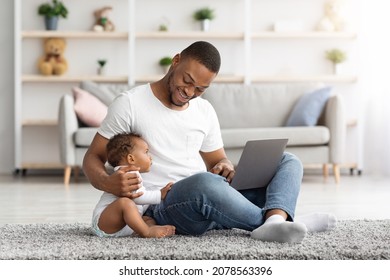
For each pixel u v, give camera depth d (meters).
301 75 7.62
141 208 2.68
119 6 7.71
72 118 6.20
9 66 7.62
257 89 6.94
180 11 7.75
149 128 2.64
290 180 2.69
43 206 4.33
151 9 7.73
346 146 7.78
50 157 7.70
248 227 2.59
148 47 7.75
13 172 7.64
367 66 7.64
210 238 2.59
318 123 6.56
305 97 6.55
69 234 2.80
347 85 7.81
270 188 2.69
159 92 2.68
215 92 6.90
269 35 7.48
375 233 2.75
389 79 7.25
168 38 7.73
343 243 2.48
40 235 2.78
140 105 2.65
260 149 2.64
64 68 7.44
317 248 2.36
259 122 6.82
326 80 7.57
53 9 7.38
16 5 7.29
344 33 7.48
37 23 7.62
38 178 6.98
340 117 6.15
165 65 7.58
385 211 3.97
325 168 6.68
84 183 6.36
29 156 7.69
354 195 5.02
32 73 7.63
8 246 2.47
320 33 7.47
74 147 6.18
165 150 2.67
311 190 5.46
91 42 7.70
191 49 2.51
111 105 2.69
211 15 7.55
